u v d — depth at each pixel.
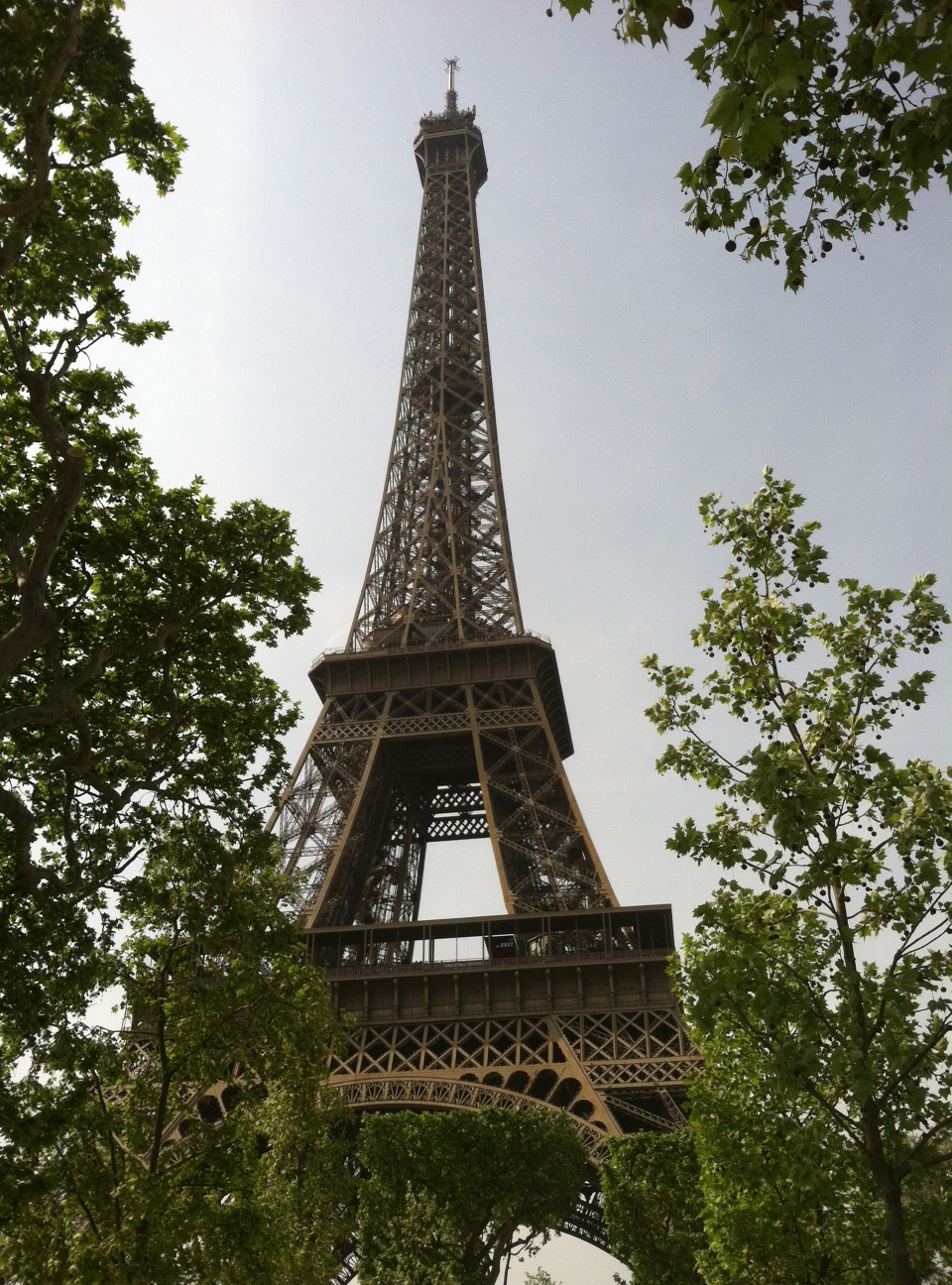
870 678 30.50
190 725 46.94
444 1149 76.25
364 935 99.62
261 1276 42.78
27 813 35.09
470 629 133.25
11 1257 39.62
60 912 38.47
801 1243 34.62
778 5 14.88
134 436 45.72
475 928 99.12
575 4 15.70
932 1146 28.53
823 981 30.69
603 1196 69.94
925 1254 34.00
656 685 33.38
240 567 45.00
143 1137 45.12
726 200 19.03
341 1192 62.44
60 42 33.47
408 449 156.25
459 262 178.38
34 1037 39.72
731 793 31.47
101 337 42.12
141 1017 49.22
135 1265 37.84
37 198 33.41
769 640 32.38
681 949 36.03
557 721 132.25
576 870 103.75
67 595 45.78
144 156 39.97
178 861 46.03
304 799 113.75
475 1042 92.62
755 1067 37.38
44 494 44.31
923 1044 28.45
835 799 27.25
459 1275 70.62
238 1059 47.97
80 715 38.31
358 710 123.75
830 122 17.98
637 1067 85.44
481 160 195.38
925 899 28.38
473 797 144.75
